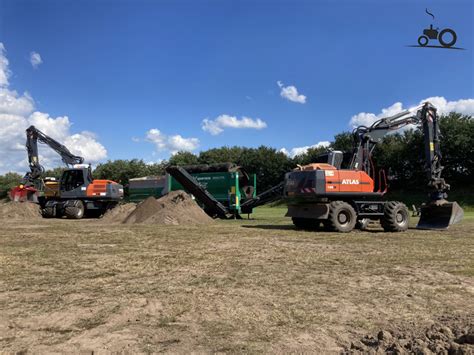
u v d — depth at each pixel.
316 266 8.64
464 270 8.22
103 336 4.67
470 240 13.01
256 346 4.39
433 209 17.42
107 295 6.35
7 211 26.38
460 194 45.00
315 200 16.56
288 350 4.30
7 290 6.65
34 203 28.00
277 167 59.91
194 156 75.50
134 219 21.23
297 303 5.94
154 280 7.35
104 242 12.53
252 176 28.44
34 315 5.39
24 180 28.48
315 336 4.68
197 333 4.77
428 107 17.67
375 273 7.93
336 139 52.28
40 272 8.02
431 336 4.32
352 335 4.73
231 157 69.19
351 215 15.84
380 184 17.02
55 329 4.90
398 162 48.19
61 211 26.42
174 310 5.61
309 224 17.78
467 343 3.93
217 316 5.37
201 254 10.20
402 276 7.68
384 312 5.53
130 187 38.34
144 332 4.80
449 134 46.28
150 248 11.25
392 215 16.05
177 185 31.38
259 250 10.86
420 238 13.61
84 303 5.93
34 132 28.77
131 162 74.19
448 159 47.00
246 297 6.23
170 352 4.23
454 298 6.20
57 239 13.28
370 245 11.84
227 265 8.74
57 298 6.18
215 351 4.26
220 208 25.89
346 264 8.86
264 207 51.53
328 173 15.78
